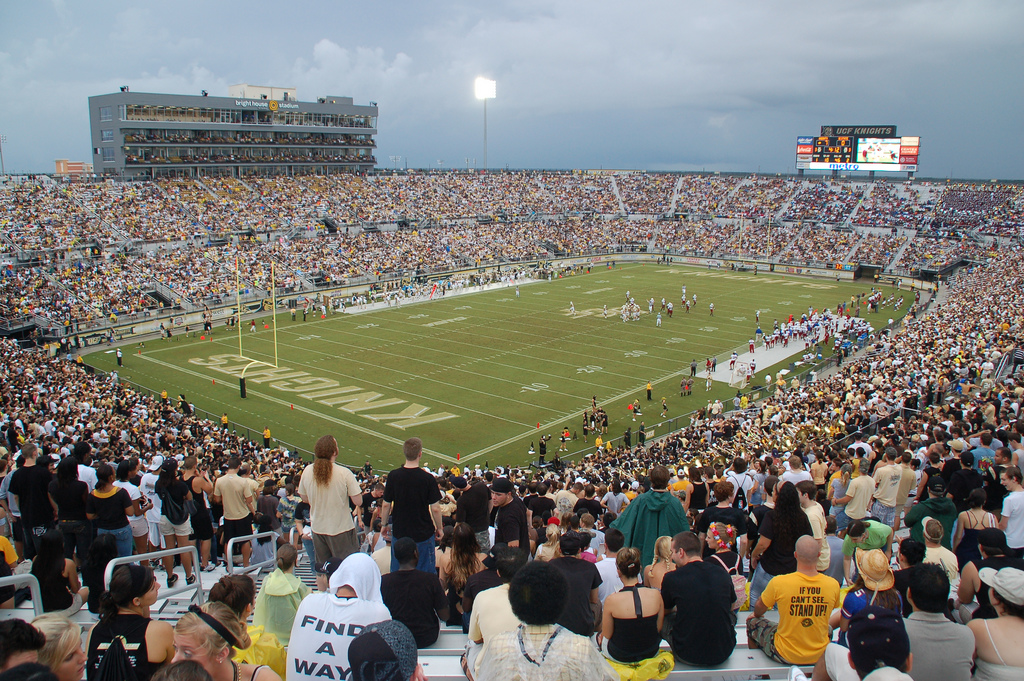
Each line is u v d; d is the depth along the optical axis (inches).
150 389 1582.2
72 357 1824.6
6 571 311.4
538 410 1481.3
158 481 401.1
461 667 250.8
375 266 2866.6
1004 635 213.8
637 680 240.4
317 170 3725.4
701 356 1897.1
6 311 1876.2
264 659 242.4
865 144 3661.4
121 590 216.4
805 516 310.3
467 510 361.1
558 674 172.7
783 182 3939.5
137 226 2610.7
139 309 2117.4
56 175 2957.7
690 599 252.4
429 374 1720.0
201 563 447.8
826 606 254.4
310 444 1289.4
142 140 3112.7
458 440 1320.1
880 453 571.5
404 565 272.2
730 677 255.1
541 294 2770.7
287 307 2461.9
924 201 3459.6
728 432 1152.2
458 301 2635.3
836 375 1459.2
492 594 226.7
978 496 347.9
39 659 178.7
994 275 2271.2
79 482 374.6
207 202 2945.4
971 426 668.7
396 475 324.5
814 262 3228.3
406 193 3649.1
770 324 2255.2
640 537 342.3
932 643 212.4
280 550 283.1
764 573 316.2
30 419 910.4
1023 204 3189.0
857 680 218.5
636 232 3801.7
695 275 3228.3
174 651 219.9
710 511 370.0
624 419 1438.2
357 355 1883.6
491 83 4128.9
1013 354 1147.3
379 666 184.2
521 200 3964.1
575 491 545.3
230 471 462.3
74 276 2185.0
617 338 2080.5
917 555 273.6
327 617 219.6
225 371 1733.5
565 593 178.2
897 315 2391.7
